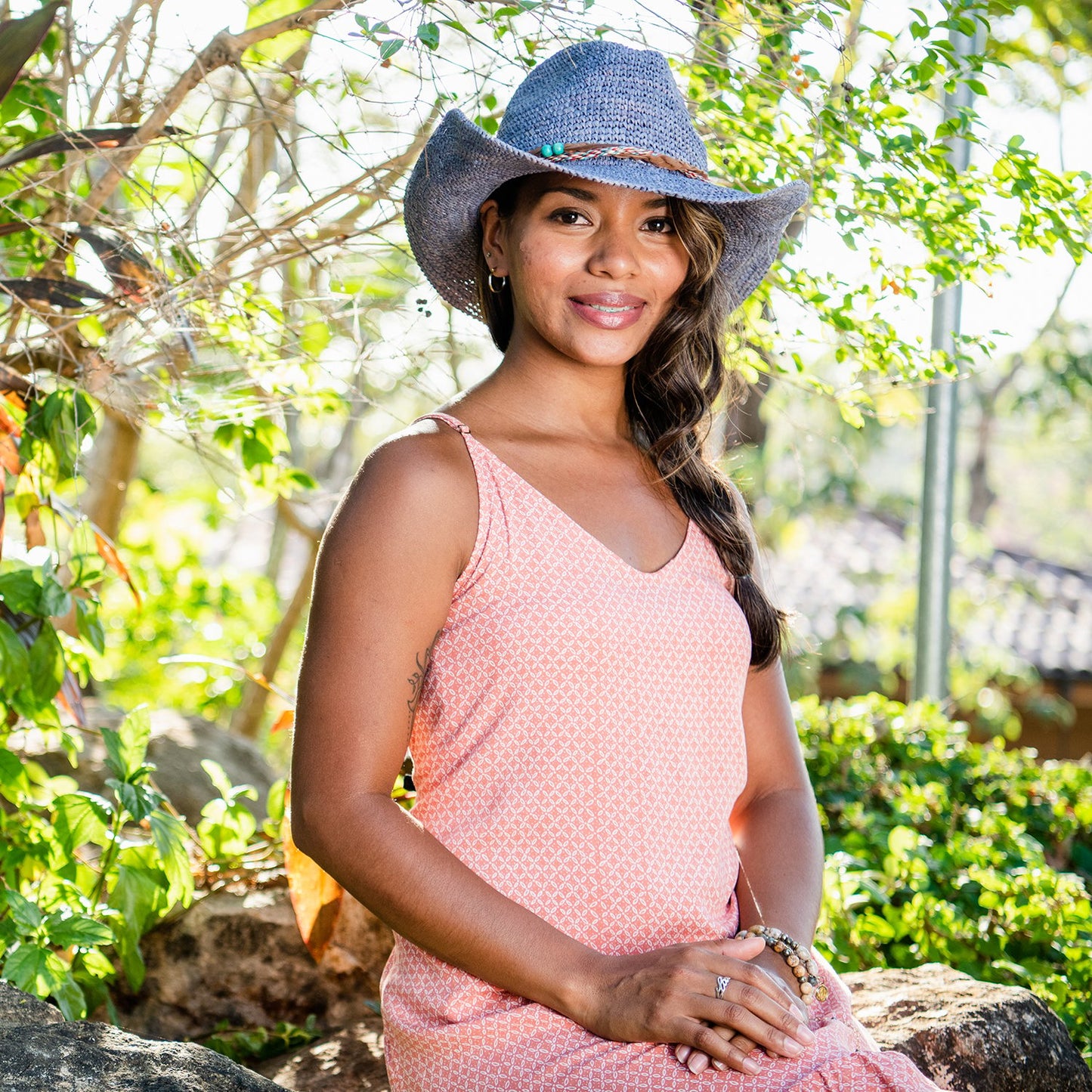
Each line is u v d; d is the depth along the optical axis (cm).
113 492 554
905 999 258
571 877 169
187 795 395
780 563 1421
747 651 187
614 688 171
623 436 204
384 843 165
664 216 194
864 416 344
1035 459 3123
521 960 162
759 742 211
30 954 227
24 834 269
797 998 170
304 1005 299
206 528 771
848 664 1321
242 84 316
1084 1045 321
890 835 366
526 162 186
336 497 359
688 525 197
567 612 172
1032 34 869
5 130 306
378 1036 285
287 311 332
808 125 285
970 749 463
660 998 159
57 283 274
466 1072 165
